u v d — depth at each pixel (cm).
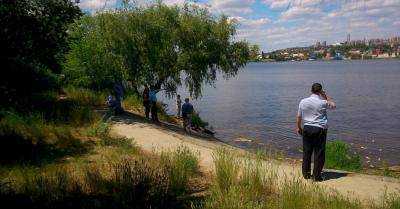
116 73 2658
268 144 2486
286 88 8219
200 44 2677
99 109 2367
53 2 1329
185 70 2745
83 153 1259
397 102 5209
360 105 4922
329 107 995
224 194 794
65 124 1745
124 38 2545
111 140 1491
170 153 1160
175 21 2658
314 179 990
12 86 1588
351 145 2492
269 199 804
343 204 751
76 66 2698
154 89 2725
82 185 880
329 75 13138
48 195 788
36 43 1309
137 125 1986
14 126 1454
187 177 962
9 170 1010
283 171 1088
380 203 798
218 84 10112
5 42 1209
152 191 820
